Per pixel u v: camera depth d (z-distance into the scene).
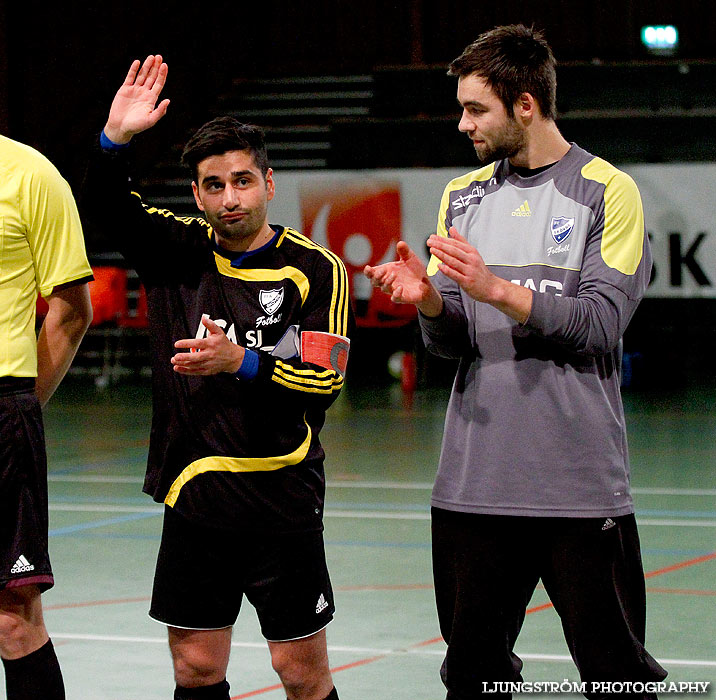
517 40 4.50
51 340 5.00
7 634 4.68
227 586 4.70
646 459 14.41
